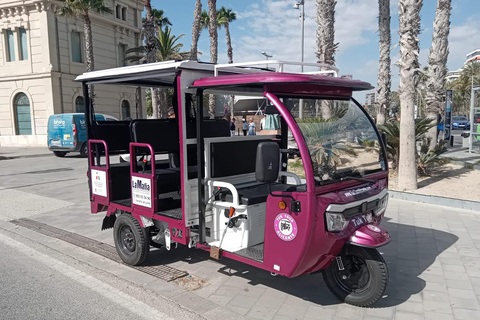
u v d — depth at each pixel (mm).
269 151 3207
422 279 4363
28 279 4676
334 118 3859
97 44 25938
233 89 4242
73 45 24500
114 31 27406
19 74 23781
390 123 9891
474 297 3936
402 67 8211
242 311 3762
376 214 3932
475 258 4918
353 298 3746
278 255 3469
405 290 4113
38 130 24000
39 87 23469
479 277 4391
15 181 11570
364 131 4129
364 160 4008
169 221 4293
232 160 4352
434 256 5008
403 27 8172
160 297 4113
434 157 9750
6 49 24172
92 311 3852
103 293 4254
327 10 10719
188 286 4363
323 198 3289
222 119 5195
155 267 4957
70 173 12930
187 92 4020
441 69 13555
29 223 7230
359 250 3588
